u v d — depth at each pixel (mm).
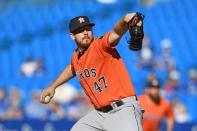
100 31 74562
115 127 16312
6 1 83312
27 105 48000
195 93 55594
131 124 16016
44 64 66250
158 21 76938
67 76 18734
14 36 75188
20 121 39469
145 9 79938
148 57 64562
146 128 31062
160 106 31172
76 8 81312
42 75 62562
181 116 46312
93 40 16859
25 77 61969
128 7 80312
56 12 80688
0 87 55812
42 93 18781
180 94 54531
